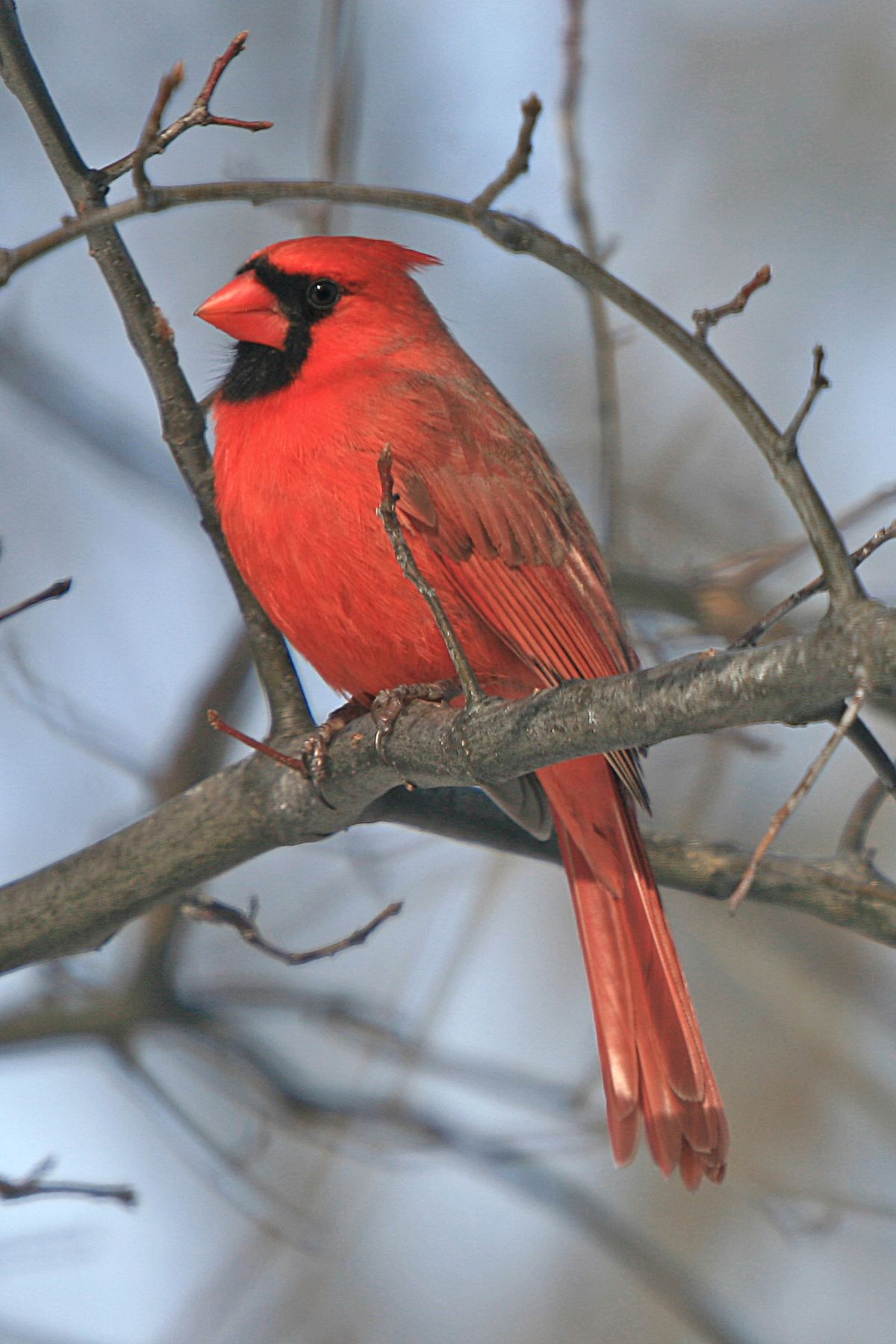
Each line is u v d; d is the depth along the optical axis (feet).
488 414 24.14
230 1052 27.84
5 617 17.56
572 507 25.48
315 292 23.12
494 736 17.53
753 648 15.40
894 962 32.96
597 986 22.68
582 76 29.04
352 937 21.71
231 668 27.48
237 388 22.94
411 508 22.70
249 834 20.65
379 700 19.98
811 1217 31.65
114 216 15.89
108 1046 27.07
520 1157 27.91
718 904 32.53
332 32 28.78
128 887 20.83
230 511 22.16
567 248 15.55
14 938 20.94
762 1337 27.91
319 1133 28.91
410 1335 31.04
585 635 24.30
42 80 21.11
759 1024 33.99
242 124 16.49
